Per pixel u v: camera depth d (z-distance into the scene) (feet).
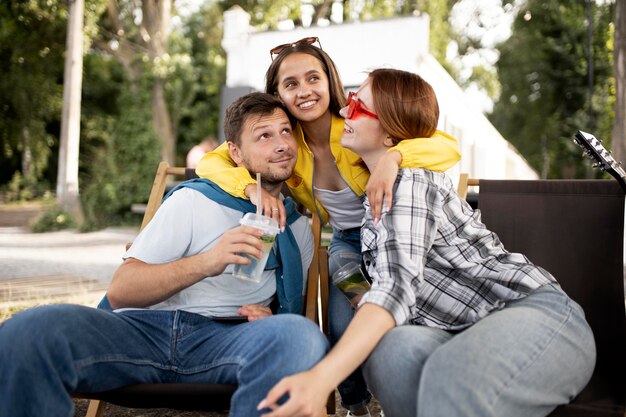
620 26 24.02
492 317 4.91
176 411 8.46
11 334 4.78
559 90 67.00
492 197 7.67
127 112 45.19
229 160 6.93
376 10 57.52
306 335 4.95
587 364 5.12
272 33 33.55
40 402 4.71
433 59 30.89
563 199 7.32
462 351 4.49
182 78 52.39
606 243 7.03
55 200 44.45
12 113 56.08
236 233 5.44
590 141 6.97
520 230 7.45
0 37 47.75
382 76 6.00
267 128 6.39
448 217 5.52
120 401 5.49
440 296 5.37
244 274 5.61
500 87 77.05
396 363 4.76
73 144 41.93
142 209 36.73
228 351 5.45
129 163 43.21
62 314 5.03
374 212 5.35
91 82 60.59
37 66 52.08
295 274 6.45
